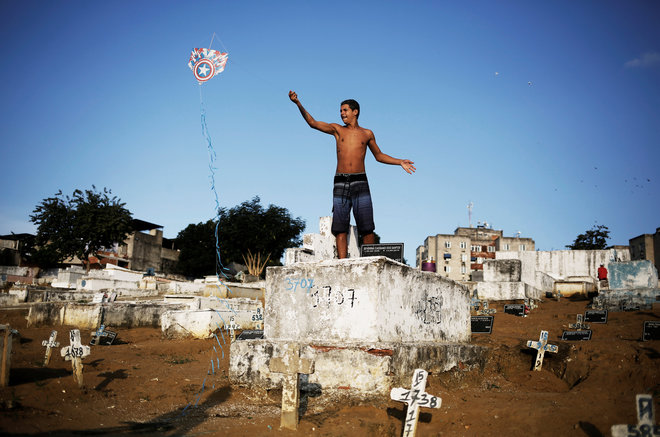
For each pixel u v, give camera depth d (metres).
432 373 9.13
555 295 27.48
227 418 7.16
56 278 42.12
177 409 7.58
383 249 9.72
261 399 8.29
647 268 21.19
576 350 10.76
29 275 44.62
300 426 6.72
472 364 10.70
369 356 7.82
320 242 11.20
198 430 6.51
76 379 8.30
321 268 8.86
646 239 50.69
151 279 32.19
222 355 12.58
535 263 40.41
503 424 6.57
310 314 8.80
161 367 10.73
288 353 6.75
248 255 44.06
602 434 5.91
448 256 65.88
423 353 8.85
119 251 51.53
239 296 23.70
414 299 9.60
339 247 10.15
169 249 59.12
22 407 6.71
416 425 6.12
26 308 22.84
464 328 12.26
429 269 11.19
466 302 12.59
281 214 44.50
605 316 16.22
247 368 8.86
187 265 50.69
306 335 8.77
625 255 39.28
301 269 9.05
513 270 26.28
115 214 43.94
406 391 6.24
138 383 9.02
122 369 10.25
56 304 18.12
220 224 43.88
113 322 17.31
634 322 15.97
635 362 9.68
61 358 10.83
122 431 6.29
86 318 17.34
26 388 7.65
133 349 13.30
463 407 7.49
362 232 10.16
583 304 22.94
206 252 50.88
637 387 8.43
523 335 15.03
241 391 8.66
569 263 39.69
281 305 9.16
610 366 9.45
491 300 24.19
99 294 18.38
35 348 12.93
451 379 9.47
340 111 10.34
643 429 4.91
